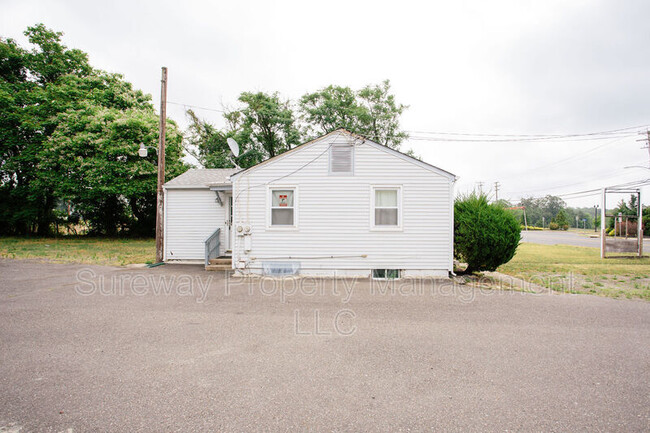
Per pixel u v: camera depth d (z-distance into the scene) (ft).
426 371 12.22
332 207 33.47
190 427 8.66
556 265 42.55
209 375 11.73
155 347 14.28
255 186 33.88
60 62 81.76
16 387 10.66
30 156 72.79
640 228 52.44
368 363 12.87
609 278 32.99
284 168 33.76
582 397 10.44
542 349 14.44
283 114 86.94
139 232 82.17
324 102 87.71
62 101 73.72
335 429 8.64
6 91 74.69
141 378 11.43
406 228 33.06
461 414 9.43
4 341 14.73
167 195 42.55
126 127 67.92
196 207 42.52
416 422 9.01
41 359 12.89
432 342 15.21
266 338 15.53
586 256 54.03
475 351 14.19
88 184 68.90
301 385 11.07
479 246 31.48
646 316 19.62
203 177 46.06
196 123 98.94
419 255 32.96
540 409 9.71
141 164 67.46
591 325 17.89
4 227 79.05
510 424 8.95
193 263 41.65
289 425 8.80
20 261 38.55
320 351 14.03
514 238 31.68
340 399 10.20
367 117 86.63
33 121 73.05
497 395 10.53
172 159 75.15
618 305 22.24
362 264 33.17
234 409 9.57
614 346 14.85
